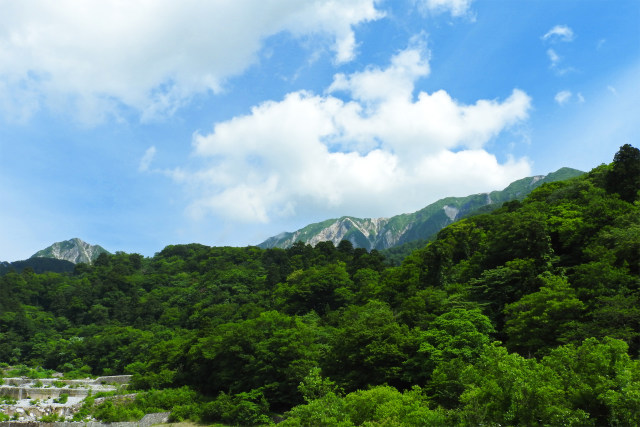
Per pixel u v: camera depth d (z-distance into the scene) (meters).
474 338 55.97
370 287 112.50
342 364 69.19
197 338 100.12
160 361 104.56
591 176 102.50
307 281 132.75
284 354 77.50
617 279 57.19
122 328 148.50
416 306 74.81
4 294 176.75
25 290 191.38
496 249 81.88
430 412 40.12
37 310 182.38
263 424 71.19
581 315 54.50
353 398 46.69
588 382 34.19
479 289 73.62
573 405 33.19
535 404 33.66
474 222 113.62
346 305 119.25
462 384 44.78
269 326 93.38
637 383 32.03
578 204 86.00
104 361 128.88
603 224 74.31
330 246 187.12
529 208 92.69
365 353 65.19
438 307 73.81
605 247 66.50
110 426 73.69
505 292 70.88
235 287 170.00
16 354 140.12
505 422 33.88
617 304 51.44
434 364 56.12
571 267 68.94
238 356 84.38
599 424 32.06
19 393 92.06
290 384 74.56
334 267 138.88
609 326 50.00
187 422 76.25
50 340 149.12
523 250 76.81
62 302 183.12
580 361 36.78
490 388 35.78
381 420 39.50
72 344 137.25
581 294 58.22
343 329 73.88
